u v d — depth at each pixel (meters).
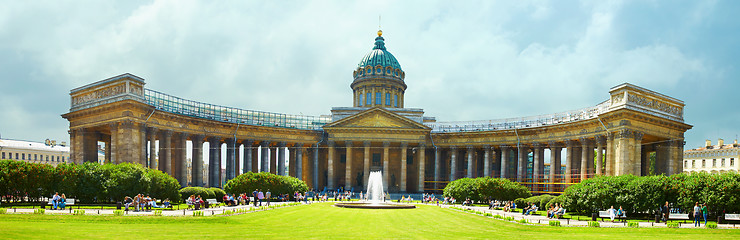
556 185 84.81
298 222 39.72
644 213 49.16
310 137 98.50
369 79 111.75
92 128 75.44
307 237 30.36
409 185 108.12
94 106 71.56
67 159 138.38
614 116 70.12
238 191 69.38
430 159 108.75
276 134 94.44
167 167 76.06
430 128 96.12
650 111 71.19
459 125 100.69
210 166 85.62
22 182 51.56
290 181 74.12
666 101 74.00
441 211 54.69
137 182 54.12
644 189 46.22
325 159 108.06
